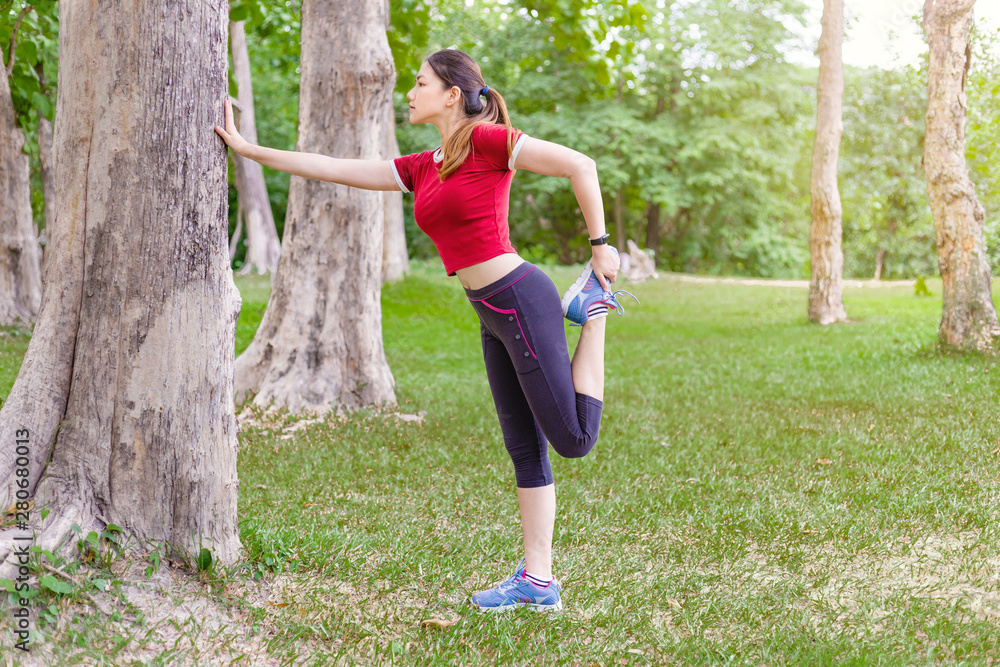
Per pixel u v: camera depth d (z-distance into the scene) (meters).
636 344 12.50
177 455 2.73
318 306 7.29
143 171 2.60
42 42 10.50
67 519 2.54
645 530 3.82
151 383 2.68
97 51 2.57
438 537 3.63
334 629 2.63
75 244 2.64
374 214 7.42
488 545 3.57
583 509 4.11
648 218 35.28
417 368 10.42
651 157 29.08
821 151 14.55
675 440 5.71
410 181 2.84
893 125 26.69
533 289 2.64
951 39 9.39
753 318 16.16
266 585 2.91
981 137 11.90
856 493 4.19
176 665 2.31
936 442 5.19
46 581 2.32
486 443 5.72
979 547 3.42
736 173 30.05
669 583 3.14
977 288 9.45
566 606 2.97
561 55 28.75
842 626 2.75
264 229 25.08
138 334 2.65
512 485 4.60
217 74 2.74
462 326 14.99
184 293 2.69
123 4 2.55
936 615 2.78
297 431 6.26
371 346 7.45
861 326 13.30
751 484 4.52
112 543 2.64
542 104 30.42
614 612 2.89
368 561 3.31
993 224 13.33
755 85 29.47
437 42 25.56
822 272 14.56
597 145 29.69
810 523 3.78
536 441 2.88
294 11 12.21
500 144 2.51
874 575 3.22
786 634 2.66
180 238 2.67
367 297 7.41
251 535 3.14
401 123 29.64
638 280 26.19
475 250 2.62
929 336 11.18
